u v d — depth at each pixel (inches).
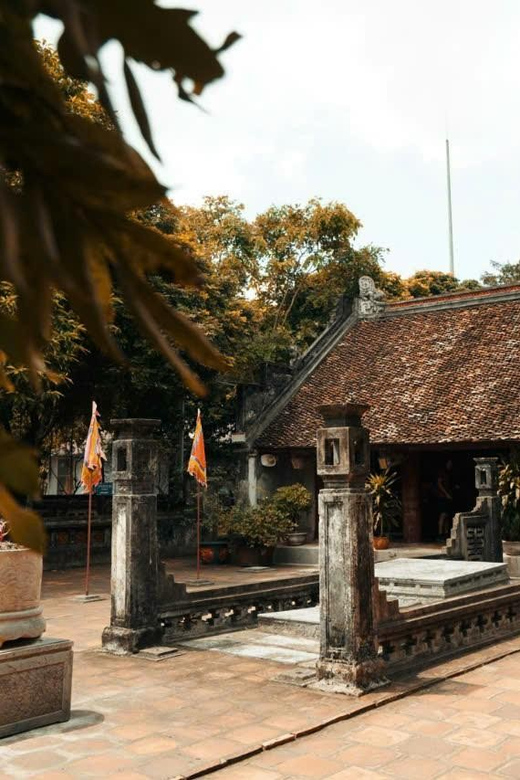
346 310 959.0
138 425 339.9
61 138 18.8
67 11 18.5
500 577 435.2
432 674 297.7
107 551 775.7
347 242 1162.6
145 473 343.0
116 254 20.4
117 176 18.9
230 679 287.3
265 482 815.7
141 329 20.9
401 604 362.3
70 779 191.3
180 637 358.3
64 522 732.7
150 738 222.2
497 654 338.0
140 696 265.4
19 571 234.4
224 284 842.2
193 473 571.2
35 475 19.1
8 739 221.8
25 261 19.0
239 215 1151.6
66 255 19.5
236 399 824.9
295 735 224.1
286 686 277.0
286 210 1171.3
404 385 805.2
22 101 19.3
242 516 730.8
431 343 861.2
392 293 1274.6
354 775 196.4
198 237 1128.8
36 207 19.0
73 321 523.8
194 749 212.5
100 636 377.7
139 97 19.7
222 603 381.4
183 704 255.4
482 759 207.0
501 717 244.1
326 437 284.7
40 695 233.1
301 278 1172.5
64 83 299.3
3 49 18.9
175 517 837.2
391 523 736.3
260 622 358.0
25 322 19.3
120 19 19.2
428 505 896.3
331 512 281.4
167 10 19.2
